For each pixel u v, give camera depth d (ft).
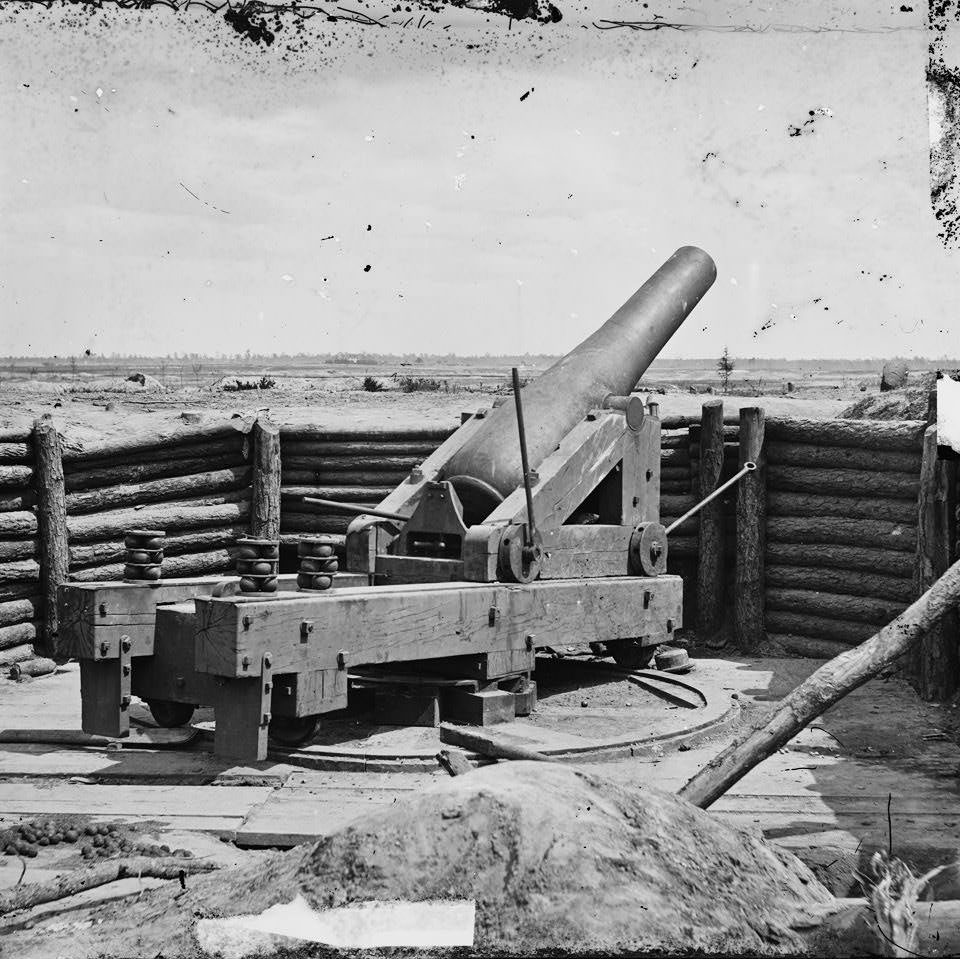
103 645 25.00
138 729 26.07
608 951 10.83
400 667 27.53
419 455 40.63
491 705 26.84
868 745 26.40
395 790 22.27
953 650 31.14
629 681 31.65
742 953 11.17
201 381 167.22
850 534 36.99
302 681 23.66
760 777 23.72
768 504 38.50
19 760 24.18
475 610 26.91
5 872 17.76
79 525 36.09
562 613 29.09
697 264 35.19
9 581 34.73
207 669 22.97
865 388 141.69
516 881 11.29
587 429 30.53
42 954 12.28
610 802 12.44
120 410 80.43
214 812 20.94
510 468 29.60
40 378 164.86
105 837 19.08
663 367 362.53
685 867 11.97
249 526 39.93
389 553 30.17
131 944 11.95
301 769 23.84
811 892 12.82
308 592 24.59
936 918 12.18
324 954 11.02
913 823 20.51
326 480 40.88
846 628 36.63
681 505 39.27
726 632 38.81
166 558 37.70
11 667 33.40
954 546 32.89
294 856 12.62
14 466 34.86
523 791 12.06
